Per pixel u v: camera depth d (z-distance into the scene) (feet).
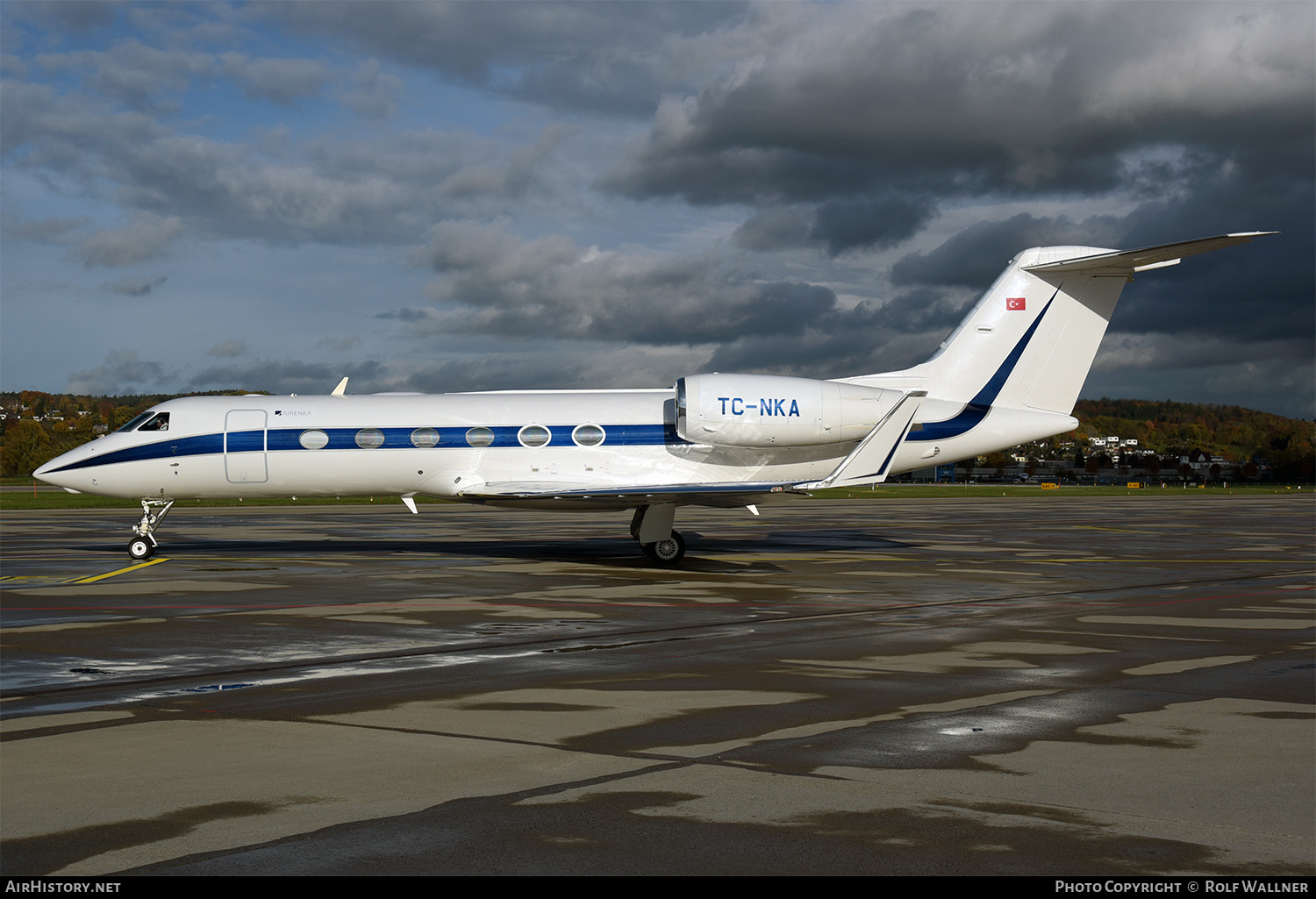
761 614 45.83
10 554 74.28
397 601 49.75
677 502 66.59
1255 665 33.76
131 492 69.31
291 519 121.39
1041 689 29.76
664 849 17.12
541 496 64.75
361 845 17.26
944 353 72.49
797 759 22.40
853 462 61.11
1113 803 19.44
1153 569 66.64
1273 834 17.81
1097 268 71.72
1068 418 73.05
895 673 32.35
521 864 16.49
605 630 41.24
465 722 25.85
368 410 69.97
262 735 24.54
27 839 17.56
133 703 28.17
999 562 70.95
